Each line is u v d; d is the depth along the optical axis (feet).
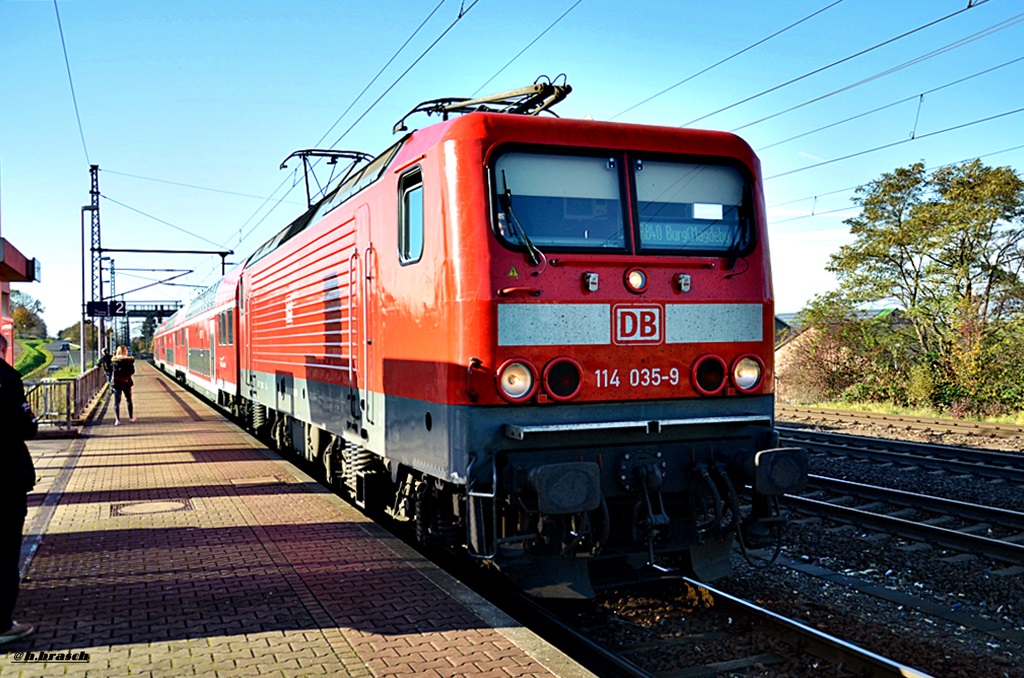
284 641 15.49
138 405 81.41
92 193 126.82
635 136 20.20
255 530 24.79
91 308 123.13
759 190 21.38
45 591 18.75
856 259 87.71
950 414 74.74
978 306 79.77
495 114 19.27
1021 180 79.25
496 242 18.57
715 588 21.85
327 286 29.89
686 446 20.18
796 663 16.97
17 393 15.34
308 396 32.94
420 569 20.36
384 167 24.29
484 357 18.30
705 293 20.36
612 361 19.33
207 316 72.74
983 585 22.07
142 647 15.21
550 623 19.21
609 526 18.99
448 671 14.07
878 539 26.55
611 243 19.65
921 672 15.26
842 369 92.17
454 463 18.61
